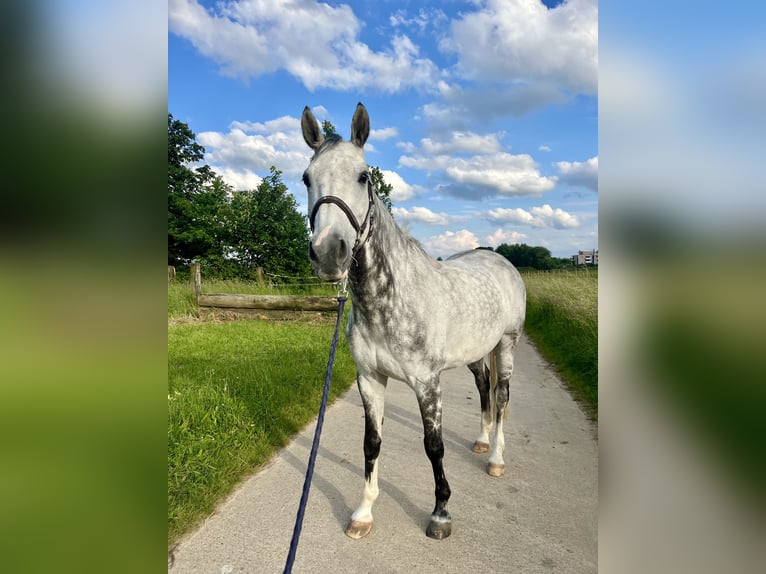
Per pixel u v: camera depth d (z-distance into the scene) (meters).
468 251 3.96
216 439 3.39
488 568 2.20
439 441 2.44
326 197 1.95
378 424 2.54
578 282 10.37
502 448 3.23
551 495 2.88
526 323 10.75
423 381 2.41
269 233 20.34
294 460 3.39
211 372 4.98
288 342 7.16
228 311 9.81
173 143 20.81
